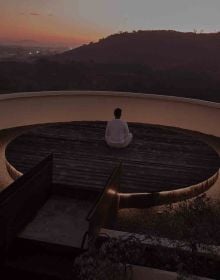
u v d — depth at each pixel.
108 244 4.04
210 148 9.23
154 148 8.97
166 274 3.84
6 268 4.36
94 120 12.26
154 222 5.59
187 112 11.71
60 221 5.23
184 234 4.72
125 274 3.79
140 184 6.75
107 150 8.58
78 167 7.36
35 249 4.70
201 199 5.91
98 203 4.19
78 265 3.93
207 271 4.03
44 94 11.37
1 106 10.44
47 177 5.75
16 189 4.47
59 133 9.90
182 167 7.73
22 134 9.57
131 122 12.30
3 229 4.25
